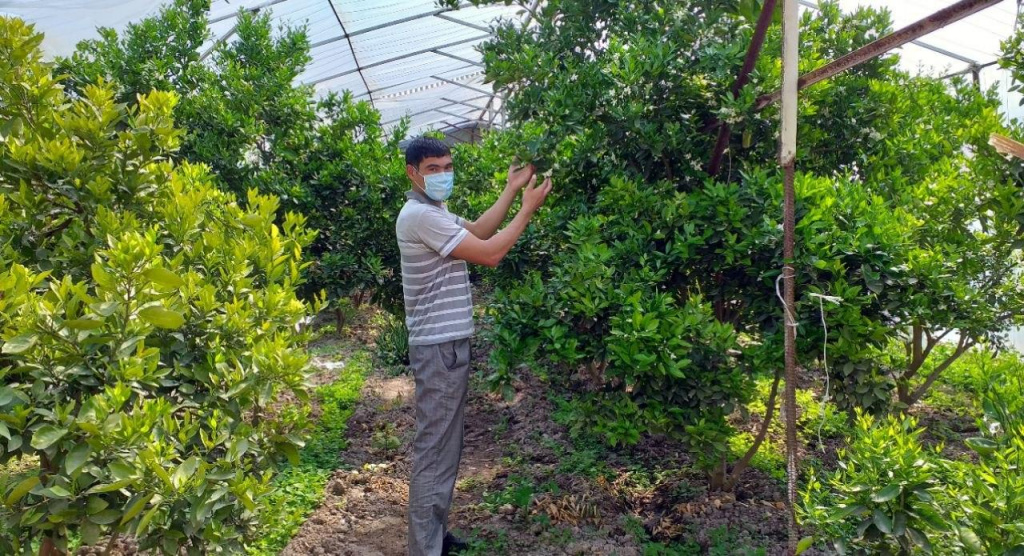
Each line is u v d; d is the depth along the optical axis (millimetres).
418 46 11344
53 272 2732
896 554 2369
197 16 7203
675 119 3746
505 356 3465
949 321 3555
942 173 4320
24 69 2863
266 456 2771
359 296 8531
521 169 3539
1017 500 2090
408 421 5766
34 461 4176
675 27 3738
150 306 2307
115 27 7008
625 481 4418
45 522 2186
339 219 6750
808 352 3457
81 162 2801
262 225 3270
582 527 3869
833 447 4758
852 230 3346
